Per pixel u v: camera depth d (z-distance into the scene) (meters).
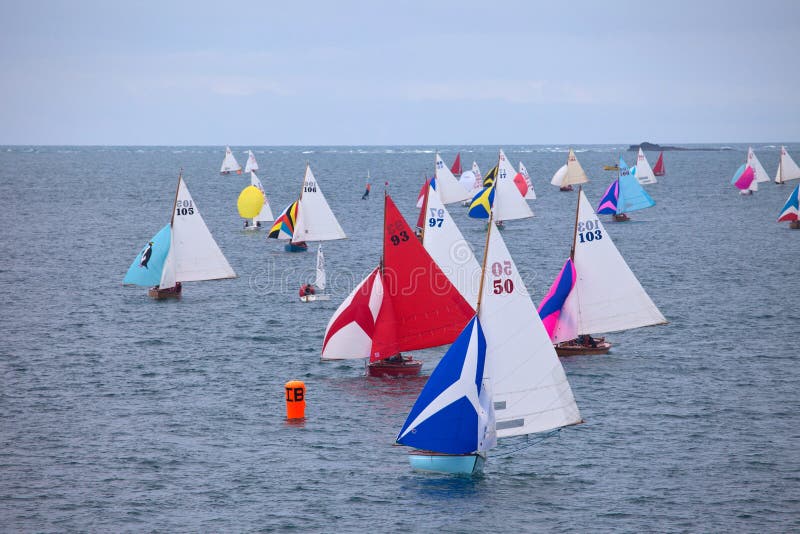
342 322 138.00
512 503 90.06
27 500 90.69
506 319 98.69
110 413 117.94
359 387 130.50
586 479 95.94
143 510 88.62
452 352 97.69
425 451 100.25
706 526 84.75
